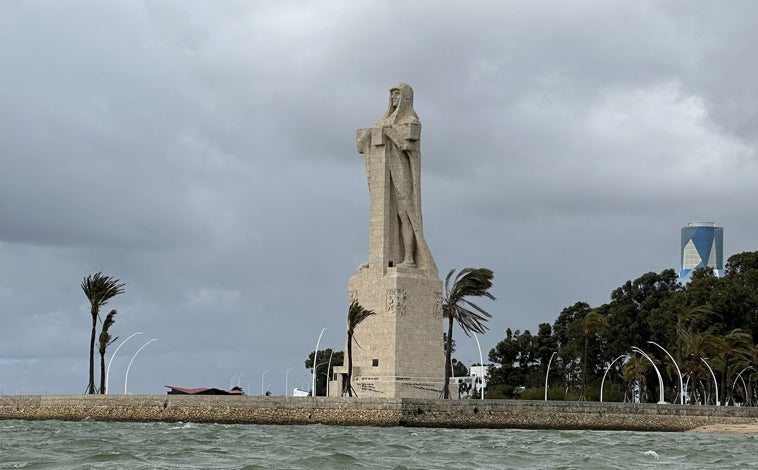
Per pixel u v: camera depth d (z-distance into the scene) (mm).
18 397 135375
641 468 72688
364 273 142500
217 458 73625
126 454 73500
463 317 142000
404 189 143125
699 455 84188
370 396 138375
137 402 129500
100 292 147750
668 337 191375
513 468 70875
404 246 143625
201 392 151500
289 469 67500
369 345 140250
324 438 93812
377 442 90938
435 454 79438
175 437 94750
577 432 120625
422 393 139125
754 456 85062
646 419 133500
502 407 126250
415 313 140000
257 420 125312
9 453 74562
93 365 148000
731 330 181000
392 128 143000
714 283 189625
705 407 137625
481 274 140875
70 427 113812
